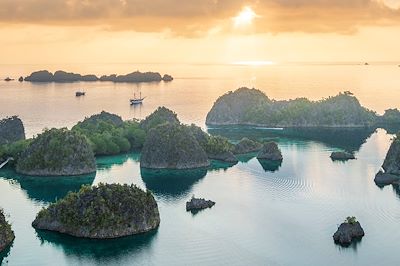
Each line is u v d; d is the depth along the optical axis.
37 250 165.12
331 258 159.50
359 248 166.50
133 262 156.62
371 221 190.25
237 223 188.00
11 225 183.62
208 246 167.50
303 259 158.62
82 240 172.62
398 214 197.62
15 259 159.00
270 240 172.25
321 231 180.62
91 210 176.62
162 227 183.88
